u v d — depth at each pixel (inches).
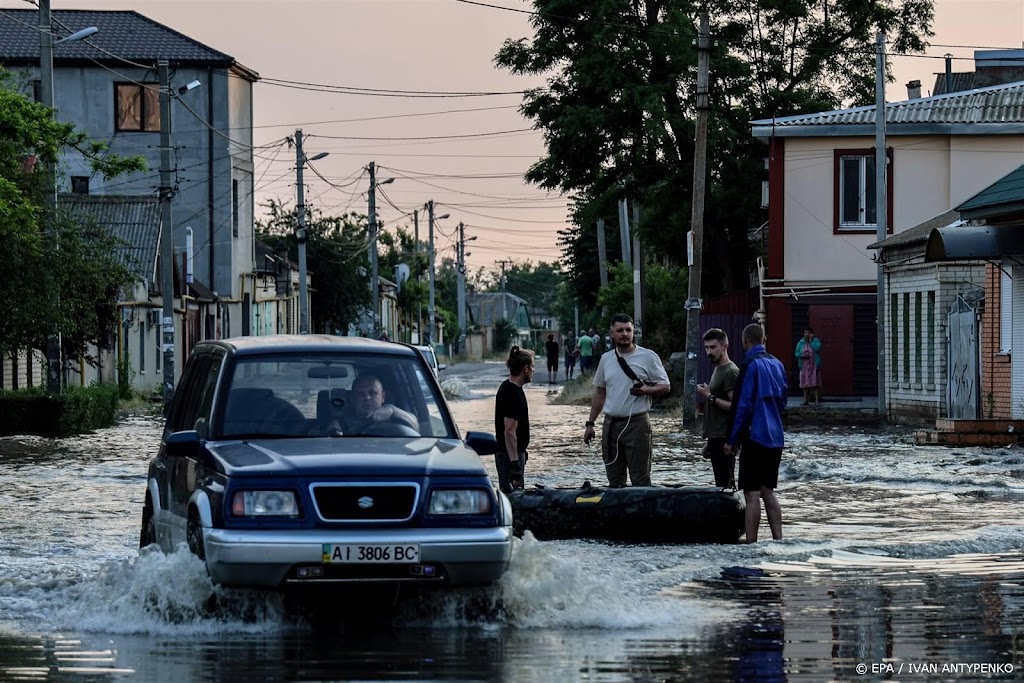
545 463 1105.4
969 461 1067.3
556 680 363.6
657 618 453.1
